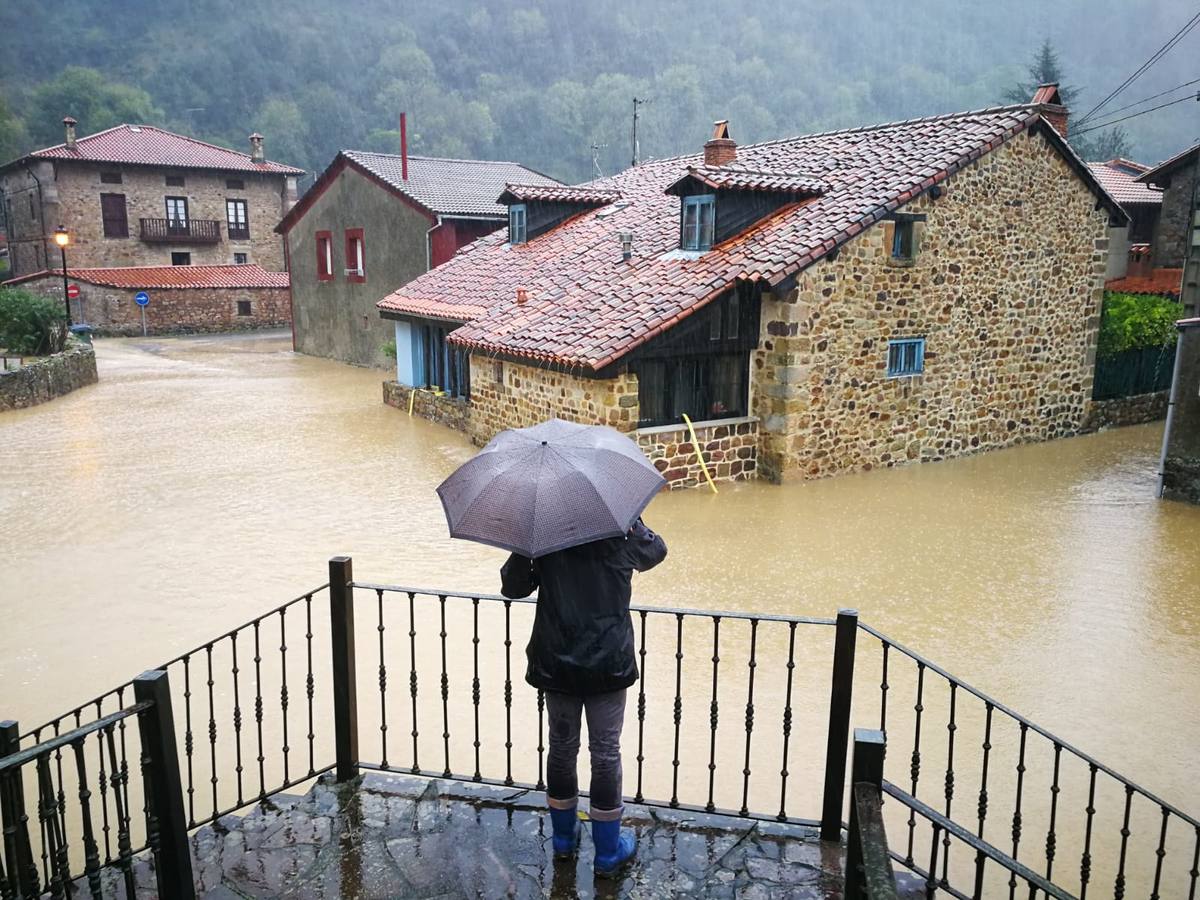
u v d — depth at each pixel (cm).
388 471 1468
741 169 1520
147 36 9156
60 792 431
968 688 424
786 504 1280
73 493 1334
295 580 979
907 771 616
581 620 357
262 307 4019
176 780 342
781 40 10112
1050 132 1542
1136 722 686
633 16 10719
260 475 1441
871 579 986
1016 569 1021
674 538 1123
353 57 9631
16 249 4131
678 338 1316
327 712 696
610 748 372
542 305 1559
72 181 3841
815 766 620
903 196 1368
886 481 1419
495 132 8688
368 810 432
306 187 7950
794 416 1372
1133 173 3297
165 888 345
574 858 396
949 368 1541
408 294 1995
